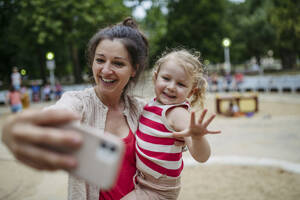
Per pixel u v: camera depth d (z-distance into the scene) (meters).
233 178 4.48
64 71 39.44
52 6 17.50
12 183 4.14
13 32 22.89
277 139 7.06
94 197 1.49
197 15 32.06
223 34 34.56
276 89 18.81
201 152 1.32
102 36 1.58
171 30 31.34
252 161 5.18
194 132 1.13
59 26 18.22
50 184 4.17
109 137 0.64
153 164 1.59
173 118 1.61
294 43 26.69
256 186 4.17
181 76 1.73
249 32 37.41
